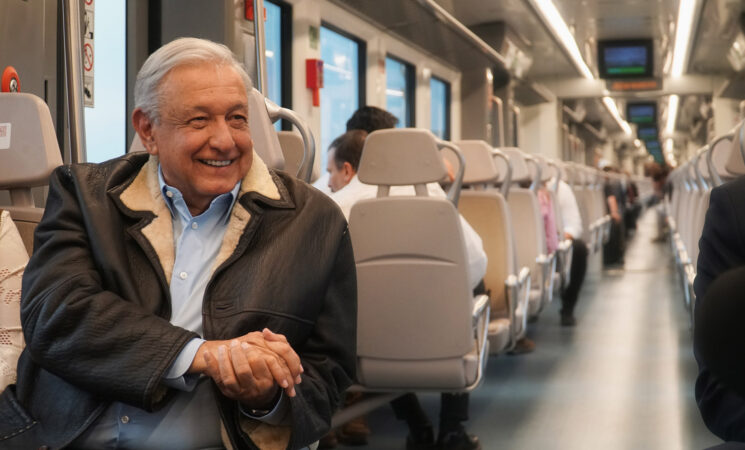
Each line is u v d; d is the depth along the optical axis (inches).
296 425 58.8
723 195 58.4
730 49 522.3
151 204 64.2
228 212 64.3
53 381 61.0
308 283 62.7
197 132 62.0
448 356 116.1
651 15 488.1
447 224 113.8
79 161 93.6
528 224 200.8
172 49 62.9
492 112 499.5
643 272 408.8
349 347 65.8
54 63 137.0
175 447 61.1
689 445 136.0
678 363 201.5
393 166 114.0
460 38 384.8
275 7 264.1
